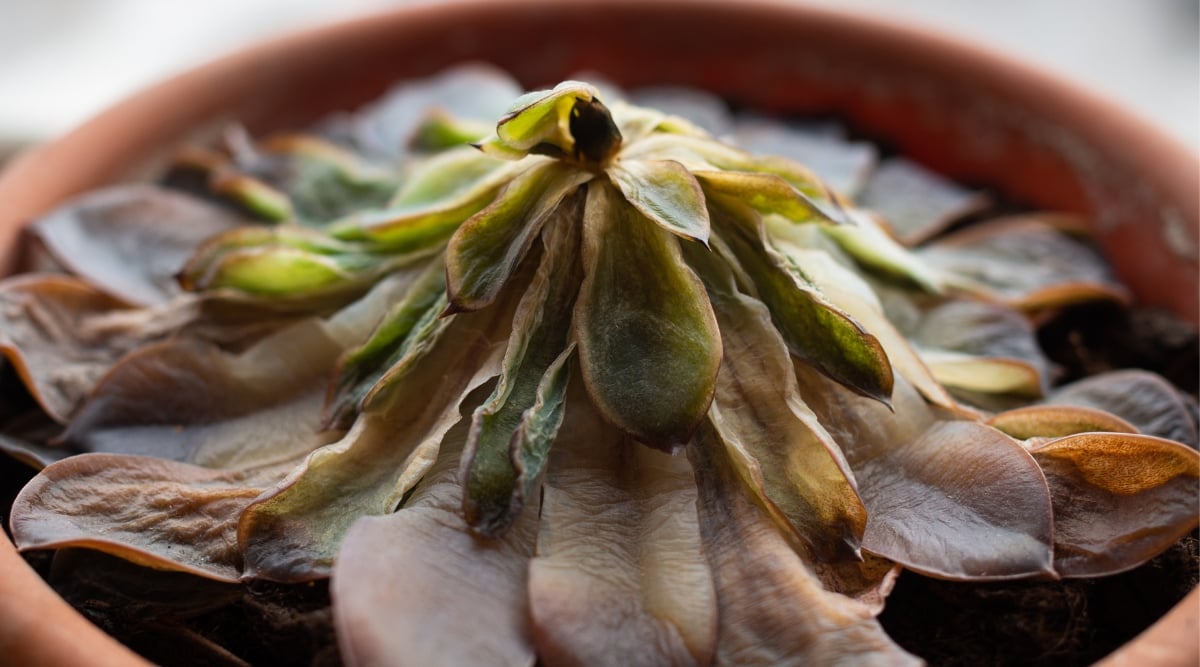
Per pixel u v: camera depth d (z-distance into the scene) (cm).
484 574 20
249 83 31
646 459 21
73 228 26
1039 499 20
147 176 30
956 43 31
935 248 28
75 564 22
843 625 19
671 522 20
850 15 32
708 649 19
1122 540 21
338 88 32
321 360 23
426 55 33
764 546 20
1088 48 47
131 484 22
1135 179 28
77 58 47
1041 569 20
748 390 21
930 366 24
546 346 21
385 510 20
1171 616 20
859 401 22
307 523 21
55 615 20
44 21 49
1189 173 27
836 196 24
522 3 33
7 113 43
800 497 20
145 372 23
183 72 31
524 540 20
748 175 21
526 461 20
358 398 22
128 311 26
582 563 20
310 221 27
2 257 26
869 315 22
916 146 32
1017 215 31
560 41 33
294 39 32
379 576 19
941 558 20
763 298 22
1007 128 31
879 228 25
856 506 20
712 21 33
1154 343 27
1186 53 46
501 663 19
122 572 21
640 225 21
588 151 21
